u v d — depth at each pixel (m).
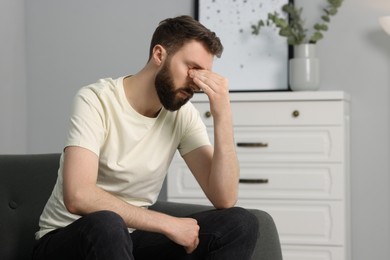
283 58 3.37
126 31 3.67
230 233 1.70
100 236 1.50
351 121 3.39
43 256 1.71
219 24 3.46
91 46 3.71
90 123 1.77
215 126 1.91
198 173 1.96
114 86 1.88
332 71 3.41
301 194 3.00
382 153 3.37
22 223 2.09
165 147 1.92
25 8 3.76
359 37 3.38
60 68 3.74
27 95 3.77
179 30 1.82
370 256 3.38
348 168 3.29
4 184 2.10
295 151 3.01
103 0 3.69
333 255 2.97
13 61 3.61
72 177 1.69
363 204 3.39
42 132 3.76
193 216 1.81
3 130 3.48
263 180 3.03
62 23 3.73
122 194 1.90
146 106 1.88
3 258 2.03
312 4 3.43
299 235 3.01
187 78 1.82
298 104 3.00
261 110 3.04
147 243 1.82
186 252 1.74
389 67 3.36
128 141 1.85
